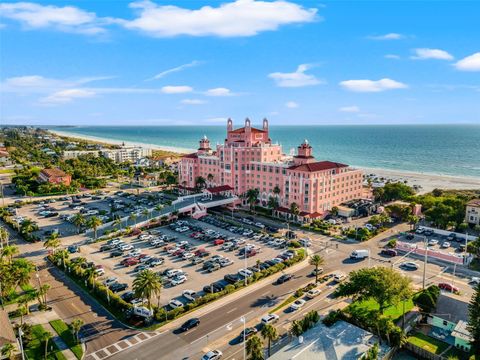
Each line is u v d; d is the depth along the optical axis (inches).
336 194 7495.1
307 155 7436.0
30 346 3080.7
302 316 3548.2
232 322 3464.6
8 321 3206.2
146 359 2938.0
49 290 4111.7
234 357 2947.8
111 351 3036.4
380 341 3046.3
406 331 3287.4
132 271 4670.3
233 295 3998.5
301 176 6968.5
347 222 6786.4
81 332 3304.6
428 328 3380.9
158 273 4601.4
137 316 3540.8
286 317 3533.5
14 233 6230.3
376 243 5649.6
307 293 3946.9
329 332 3100.4
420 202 7347.4
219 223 6717.5
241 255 5206.7
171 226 6604.3
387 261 4926.2
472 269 4658.0
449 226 6368.1
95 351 3038.9
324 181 7101.4
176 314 3548.2
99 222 5861.2
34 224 6560.0
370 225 6382.9
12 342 2866.6
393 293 3221.0
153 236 6058.1
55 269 4687.5
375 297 3275.1
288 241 5698.8
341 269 4667.8
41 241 5782.5
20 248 5457.7
